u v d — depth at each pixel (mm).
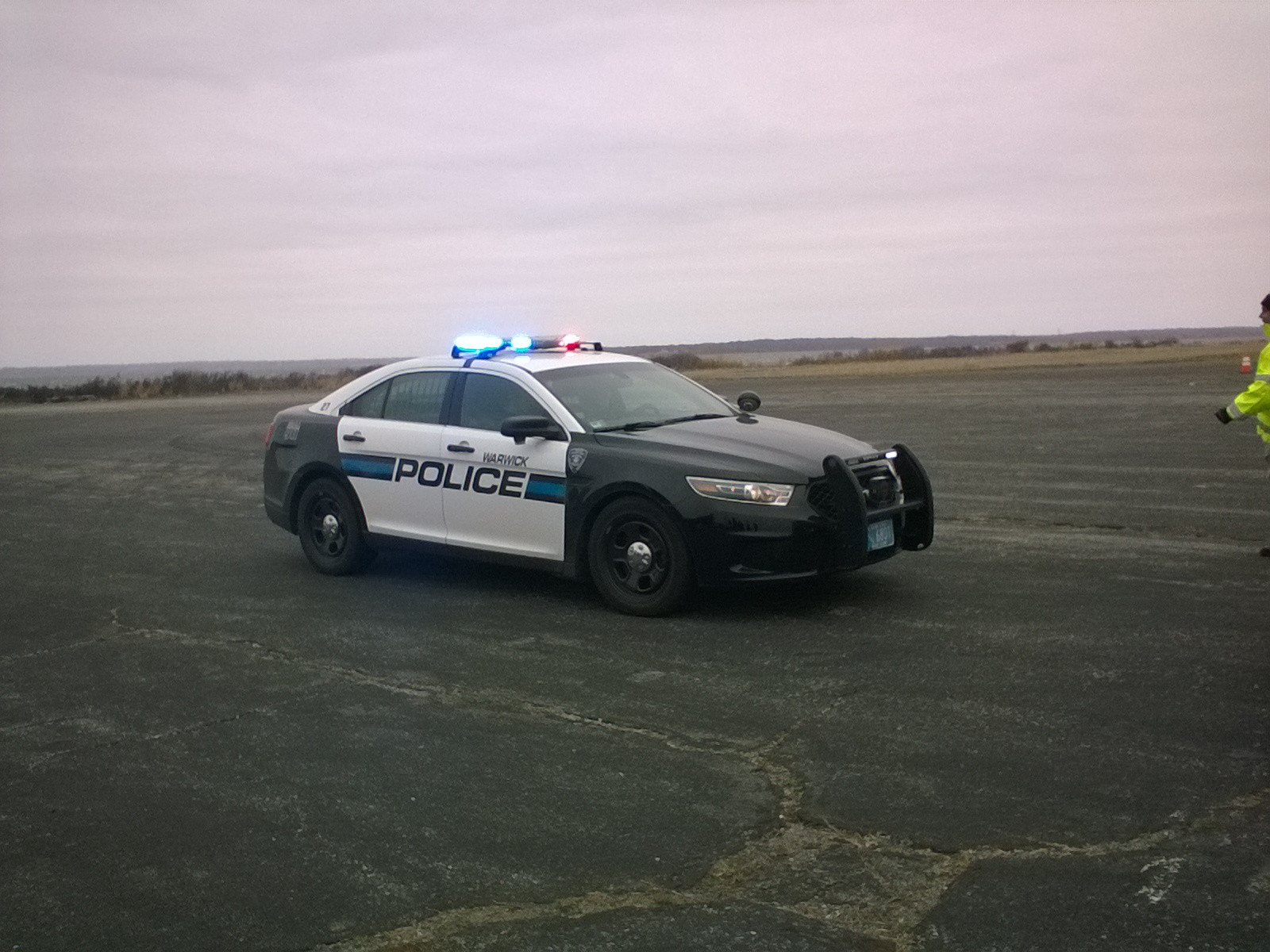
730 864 4203
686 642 7160
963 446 17375
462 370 8906
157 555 11102
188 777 5281
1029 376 39875
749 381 44375
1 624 8477
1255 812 4410
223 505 14305
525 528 8312
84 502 15164
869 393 32156
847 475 7406
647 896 3994
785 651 6875
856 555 7398
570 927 3807
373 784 5105
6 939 3893
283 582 9547
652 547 7754
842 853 4242
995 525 10750
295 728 5898
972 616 7492
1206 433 17672
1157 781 4734
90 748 5730
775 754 5250
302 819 4762
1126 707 5633
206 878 4270
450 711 6066
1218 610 7359
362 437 9234
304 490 9742
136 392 53250
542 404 8359
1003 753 5113
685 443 7801
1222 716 5441
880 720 5625
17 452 22766
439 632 7664
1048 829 4340
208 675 6930
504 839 4480
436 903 4008
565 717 5895
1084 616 7367
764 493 7398
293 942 3793
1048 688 5977
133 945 3816
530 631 7574
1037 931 3641
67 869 4398
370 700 6324
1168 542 9617
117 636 7984
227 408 37906
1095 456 15391
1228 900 3758
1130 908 3746
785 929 3734
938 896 3898
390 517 9117
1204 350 75312
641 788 4934
